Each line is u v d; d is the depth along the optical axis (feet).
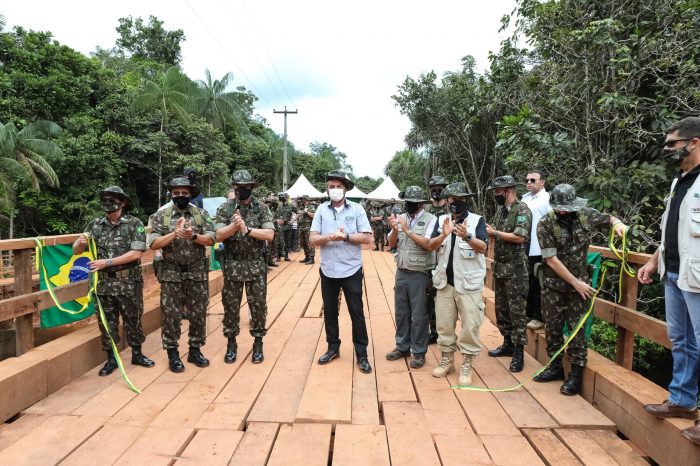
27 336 11.98
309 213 35.60
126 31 115.55
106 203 12.14
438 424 10.06
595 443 9.35
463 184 12.10
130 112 73.41
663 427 8.70
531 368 13.60
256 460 8.55
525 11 26.45
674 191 8.84
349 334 17.16
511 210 13.24
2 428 9.62
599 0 23.35
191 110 83.25
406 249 13.43
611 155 22.97
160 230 12.57
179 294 12.94
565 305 11.99
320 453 8.81
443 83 47.62
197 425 9.78
